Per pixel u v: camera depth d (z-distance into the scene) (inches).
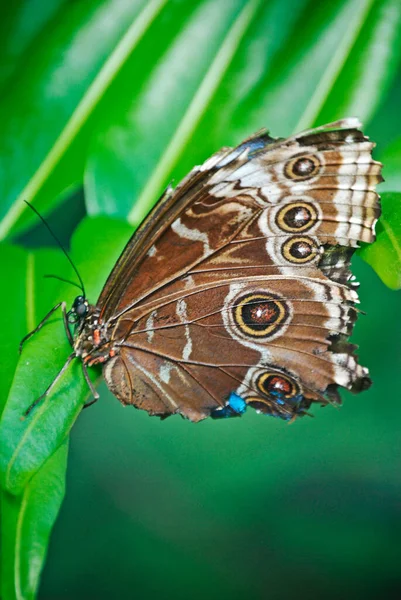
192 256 22.1
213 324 22.4
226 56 22.9
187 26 23.0
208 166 21.6
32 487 21.4
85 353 22.0
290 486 24.5
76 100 22.9
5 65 23.0
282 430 24.5
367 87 22.6
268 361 22.4
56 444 21.5
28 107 22.9
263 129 21.5
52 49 23.0
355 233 21.7
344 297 22.0
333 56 22.8
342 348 22.2
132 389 22.7
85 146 22.8
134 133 22.7
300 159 21.6
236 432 24.5
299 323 22.2
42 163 22.8
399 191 22.0
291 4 23.0
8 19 23.1
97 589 24.7
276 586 24.5
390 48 22.7
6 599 21.1
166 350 22.5
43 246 24.4
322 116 22.6
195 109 22.8
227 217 21.9
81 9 23.1
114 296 22.1
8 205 22.7
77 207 24.4
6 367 21.8
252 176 21.7
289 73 22.8
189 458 24.6
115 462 24.6
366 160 21.5
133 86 22.9
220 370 22.6
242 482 24.5
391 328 24.6
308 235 21.9
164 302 22.3
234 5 23.1
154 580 24.7
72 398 21.8
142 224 21.8
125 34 23.0
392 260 21.7
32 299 22.0
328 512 24.5
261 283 22.2
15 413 21.5
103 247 22.2
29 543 21.3
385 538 24.4
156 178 22.6
